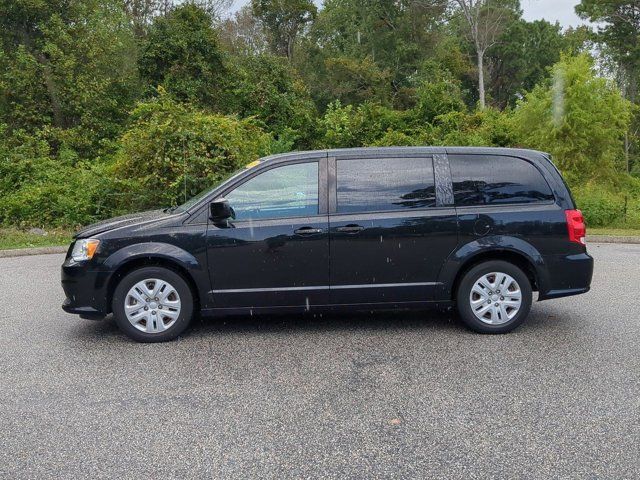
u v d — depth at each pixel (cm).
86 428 390
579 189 1927
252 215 580
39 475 331
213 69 2733
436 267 584
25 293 838
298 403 426
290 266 575
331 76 4762
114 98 2645
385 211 583
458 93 3406
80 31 2617
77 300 574
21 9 2514
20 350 562
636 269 969
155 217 595
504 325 591
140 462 344
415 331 608
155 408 421
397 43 5081
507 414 402
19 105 2420
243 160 1466
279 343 572
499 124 2247
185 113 1505
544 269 588
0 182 1716
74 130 2422
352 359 521
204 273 573
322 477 325
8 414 414
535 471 328
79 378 483
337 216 579
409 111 2608
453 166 595
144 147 1445
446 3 5125
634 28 4947
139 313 577
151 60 2634
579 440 364
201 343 575
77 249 580
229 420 400
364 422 394
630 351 534
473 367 496
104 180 1545
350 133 2311
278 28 5031
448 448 356
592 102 2048
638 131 4066
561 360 511
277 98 2592
